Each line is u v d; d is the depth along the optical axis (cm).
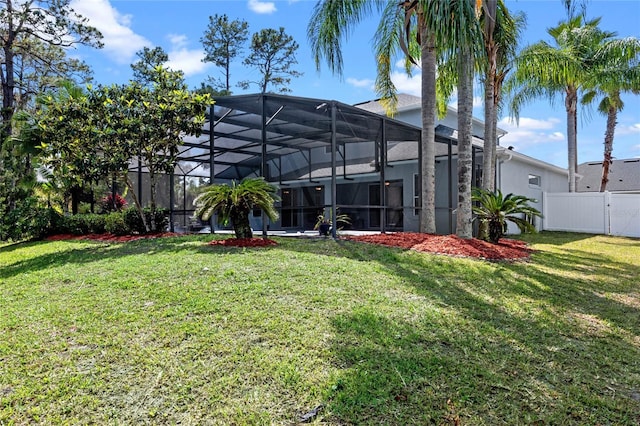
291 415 265
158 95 1072
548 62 1259
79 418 263
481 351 369
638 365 355
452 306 494
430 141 1043
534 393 298
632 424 265
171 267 640
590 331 438
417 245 896
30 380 309
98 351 356
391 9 1120
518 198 1023
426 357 348
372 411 269
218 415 265
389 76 1274
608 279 702
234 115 1226
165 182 1722
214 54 2886
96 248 964
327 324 412
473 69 930
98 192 1698
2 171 1506
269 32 2836
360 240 958
